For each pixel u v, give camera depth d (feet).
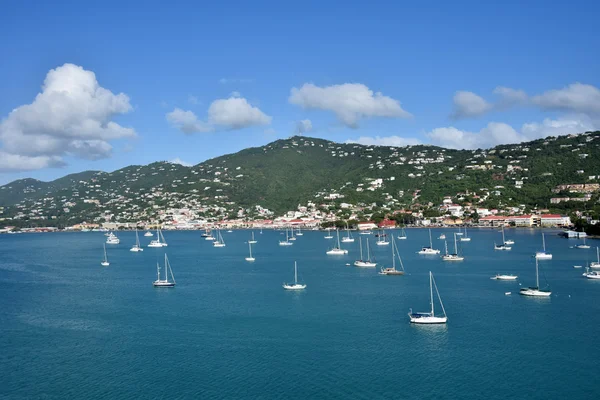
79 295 517.96
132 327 387.55
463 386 271.28
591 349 319.88
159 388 275.39
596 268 627.46
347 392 266.16
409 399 257.96
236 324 388.57
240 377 286.66
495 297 464.24
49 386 281.95
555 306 425.69
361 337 350.23
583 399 256.11
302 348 330.34
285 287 527.40
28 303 481.46
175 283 575.38
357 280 574.56
